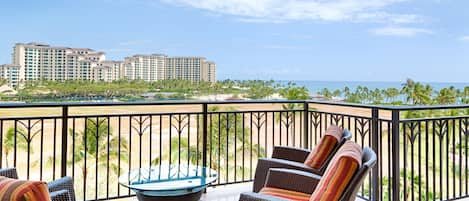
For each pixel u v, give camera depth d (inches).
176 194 104.7
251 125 162.9
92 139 168.6
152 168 129.0
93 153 171.9
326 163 104.3
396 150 118.3
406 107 119.2
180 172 123.2
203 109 144.7
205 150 144.4
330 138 105.3
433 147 132.2
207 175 119.5
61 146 123.3
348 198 67.7
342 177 67.7
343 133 111.0
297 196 94.2
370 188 130.7
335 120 148.8
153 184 109.1
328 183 68.9
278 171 100.4
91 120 140.3
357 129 138.6
